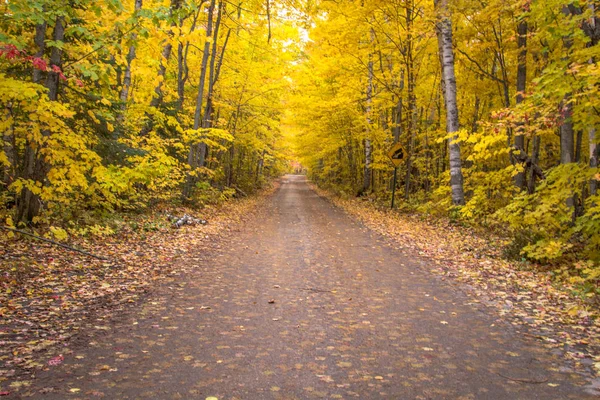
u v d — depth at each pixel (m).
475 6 12.19
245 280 6.71
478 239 10.19
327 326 4.65
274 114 25.16
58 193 8.78
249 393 3.11
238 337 4.28
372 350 3.98
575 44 7.67
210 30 15.76
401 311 5.21
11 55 5.69
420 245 9.88
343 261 8.27
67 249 7.46
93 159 7.27
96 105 9.18
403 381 3.34
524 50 12.14
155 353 3.82
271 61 21.41
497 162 16.25
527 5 8.63
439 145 22.83
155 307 5.19
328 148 25.88
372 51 17.55
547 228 7.67
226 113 23.03
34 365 3.45
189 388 3.17
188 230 11.30
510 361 3.73
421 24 13.60
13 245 6.99
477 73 15.71
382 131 19.88
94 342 4.02
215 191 19.23
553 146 17.56
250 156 33.91
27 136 6.66
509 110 7.56
